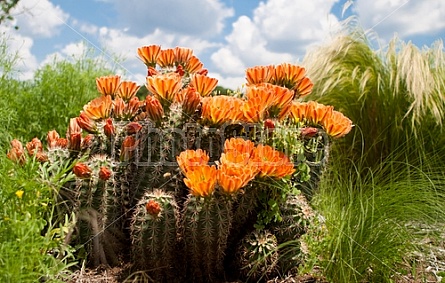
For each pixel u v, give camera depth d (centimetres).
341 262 193
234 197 186
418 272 213
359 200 220
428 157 365
